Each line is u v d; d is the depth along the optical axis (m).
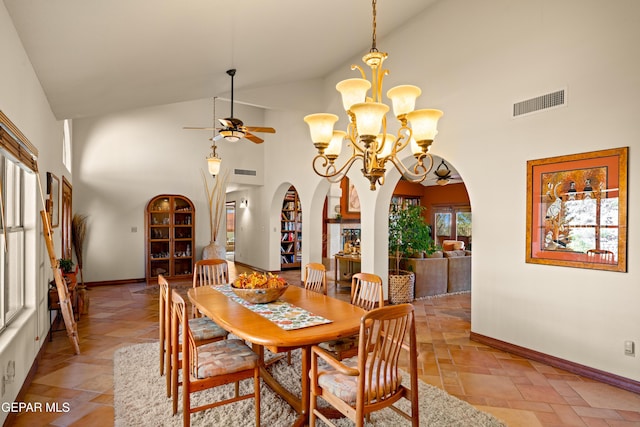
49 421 2.39
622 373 2.89
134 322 4.66
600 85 2.99
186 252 7.89
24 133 2.71
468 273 6.80
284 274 8.79
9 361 2.34
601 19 2.99
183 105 8.12
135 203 7.58
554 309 3.32
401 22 4.84
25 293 3.13
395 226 6.03
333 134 2.55
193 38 3.24
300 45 4.39
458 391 2.84
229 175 8.77
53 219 4.31
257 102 5.87
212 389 2.78
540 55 3.41
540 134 3.41
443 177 7.57
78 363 3.33
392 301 5.81
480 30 3.95
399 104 2.32
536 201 3.44
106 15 2.42
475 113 3.99
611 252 2.93
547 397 2.75
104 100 4.36
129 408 2.50
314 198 7.39
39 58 2.86
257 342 1.98
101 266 7.27
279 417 2.40
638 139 2.79
